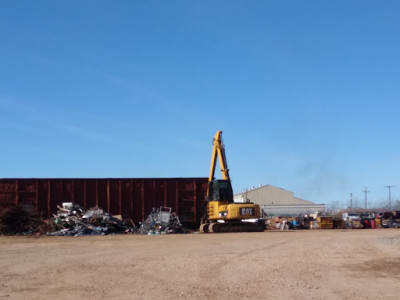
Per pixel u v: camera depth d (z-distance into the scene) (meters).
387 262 18.69
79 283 13.75
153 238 33.69
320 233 40.25
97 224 41.03
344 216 69.38
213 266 17.44
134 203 44.62
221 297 11.69
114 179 44.44
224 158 43.19
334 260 19.34
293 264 18.06
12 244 28.77
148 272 15.94
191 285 13.37
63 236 37.62
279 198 108.00
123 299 11.46
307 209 99.25
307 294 12.11
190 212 45.12
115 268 16.97
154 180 44.97
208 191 43.31
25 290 12.66
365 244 27.17
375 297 11.77
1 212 41.16
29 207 43.19
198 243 28.30
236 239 31.75
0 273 15.80
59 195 43.59
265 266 17.47
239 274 15.47
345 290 12.70
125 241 30.67
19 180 43.22
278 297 11.71
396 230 49.59
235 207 40.78
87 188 44.06
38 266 17.58
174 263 18.34
